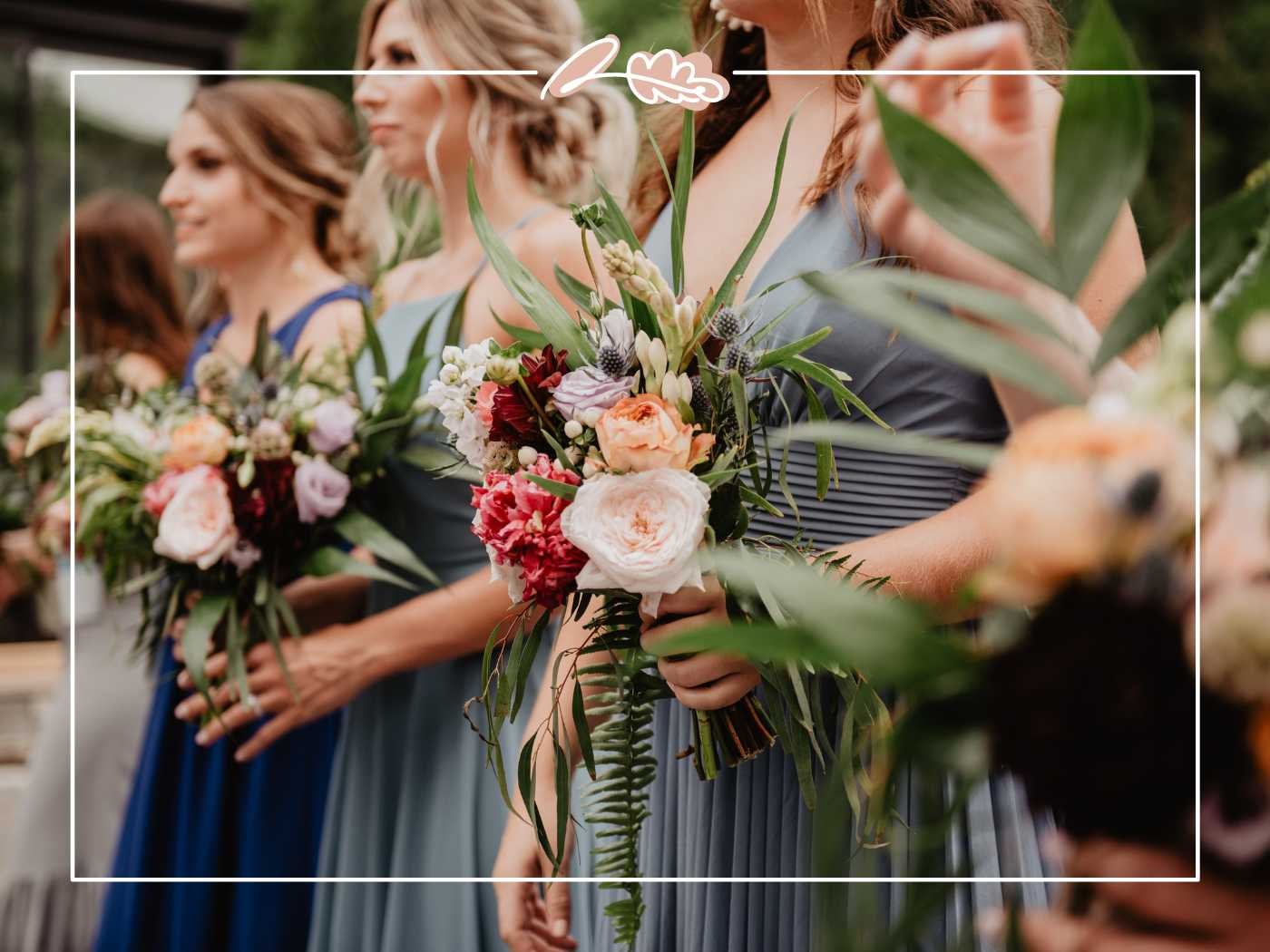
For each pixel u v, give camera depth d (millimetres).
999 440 1261
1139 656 503
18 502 2820
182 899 2014
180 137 2359
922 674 532
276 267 2369
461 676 1851
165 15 3982
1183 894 534
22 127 4254
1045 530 503
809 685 1135
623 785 1228
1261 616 475
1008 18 1264
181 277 2844
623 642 1140
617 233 1110
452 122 1955
